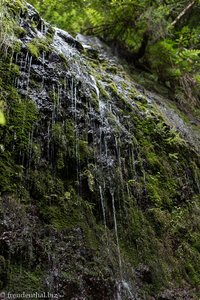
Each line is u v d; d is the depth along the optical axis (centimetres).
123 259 235
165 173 333
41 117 246
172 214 306
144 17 505
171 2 544
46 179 226
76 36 516
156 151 347
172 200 318
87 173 250
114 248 235
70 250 207
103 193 257
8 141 216
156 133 365
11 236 186
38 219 205
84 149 262
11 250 182
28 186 213
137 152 317
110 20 524
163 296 238
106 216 250
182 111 501
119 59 517
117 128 310
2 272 173
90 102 302
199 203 347
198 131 469
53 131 248
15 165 213
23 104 241
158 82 533
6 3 288
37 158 227
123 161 293
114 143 295
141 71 530
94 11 505
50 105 259
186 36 569
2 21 262
